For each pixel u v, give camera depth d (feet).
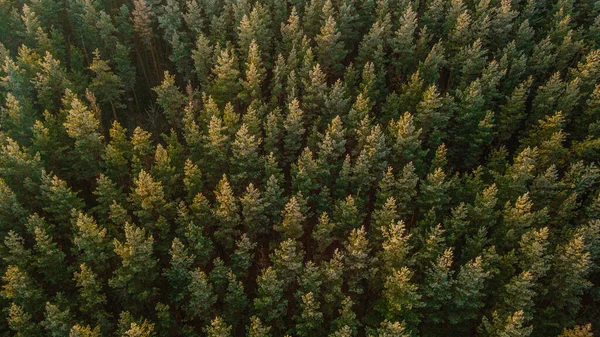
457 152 213.87
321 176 189.57
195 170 176.55
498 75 220.43
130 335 132.67
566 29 252.42
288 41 246.27
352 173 196.34
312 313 144.25
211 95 219.00
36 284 161.58
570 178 184.75
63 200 169.99
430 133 211.41
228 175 195.31
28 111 212.84
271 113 194.90
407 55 237.04
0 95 232.32
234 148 183.11
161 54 281.33
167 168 177.47
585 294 182.39
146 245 150.82
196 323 169.78
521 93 209.87
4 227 172.45
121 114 264.93
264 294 151.94
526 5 264.31
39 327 148.15
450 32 244.22
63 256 161.17
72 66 253.03
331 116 210.59
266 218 171.83
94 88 226.99
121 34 268.00
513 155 213.46
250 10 269.64
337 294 150.10
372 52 237.45
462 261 163.53
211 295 158.71
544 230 149.28
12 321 143.95
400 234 146.20
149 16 271.90
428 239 158.81
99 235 154.81
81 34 267.18
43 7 258.37
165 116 253.24
